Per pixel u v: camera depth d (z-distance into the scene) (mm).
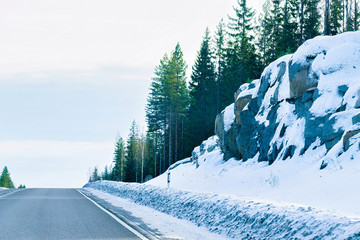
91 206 18031
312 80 22125
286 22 59750
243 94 31656
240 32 68438
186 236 9891
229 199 12719
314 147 19750
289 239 8164
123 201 22016
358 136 16391
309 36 57750
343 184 13859
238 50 67250
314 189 14758
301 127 21781
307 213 8820
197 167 42500
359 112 17438
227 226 10672
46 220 12531
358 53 21188
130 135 111312
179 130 77375
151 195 20141
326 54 22281
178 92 70000
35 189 36344
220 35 70875
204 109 65938
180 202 15570
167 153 82375
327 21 41125
